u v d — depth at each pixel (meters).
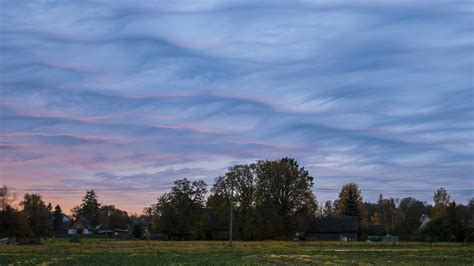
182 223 132.00
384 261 55.09
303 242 106.81
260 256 62.91
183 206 132.88
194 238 132.12
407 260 57.09
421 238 128.25
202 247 86.25
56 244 98.75
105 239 135.75
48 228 168.38
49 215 183.88
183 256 62.16
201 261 52.56
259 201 128.38
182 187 134.38
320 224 148.25
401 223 153.88
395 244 99.25
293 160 133.50
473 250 81.31
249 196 130.50
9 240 110.19
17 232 126.19
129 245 92.75
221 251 75.56
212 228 132.75
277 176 129.25
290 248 85.50
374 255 67.00
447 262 54.03
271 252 73.56
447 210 128.88
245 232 127.00
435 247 91.44
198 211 134.62
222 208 130.38
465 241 119.56
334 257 61.94
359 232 149.25
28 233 137.38
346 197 172.62
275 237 127.69
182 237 133.88
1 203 127.50
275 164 131.00
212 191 132.88
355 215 167.75
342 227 146.75
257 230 125.25
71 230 189.12
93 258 57.12
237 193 130.50
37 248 81.44
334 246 93.38
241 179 131.00
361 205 180.00
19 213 128.50
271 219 124.88
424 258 60.84
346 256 64.31
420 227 146.75
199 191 135.25
